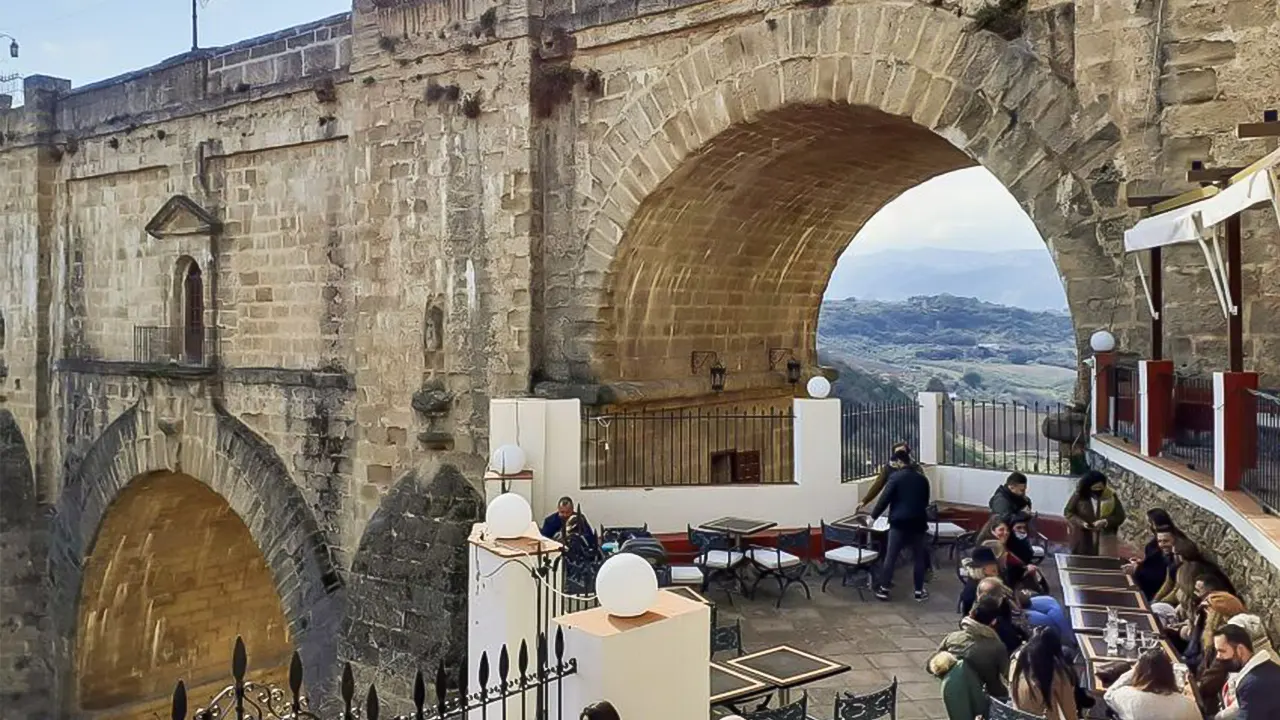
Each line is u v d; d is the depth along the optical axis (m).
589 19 17.84
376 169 20.38
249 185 23.47
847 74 15.39
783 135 17.19
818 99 15.66
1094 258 13.64
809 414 16.52
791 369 23.80
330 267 21.81
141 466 25.72
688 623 8.30
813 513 16.45
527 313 18.36
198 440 24.39
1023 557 11.91
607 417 17.80
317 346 22.16
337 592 21.25
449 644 17.88
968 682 8.26
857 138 17.80
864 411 18.42
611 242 17.86
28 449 28.61
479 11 18.81
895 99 15.08
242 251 23.66
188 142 24.50
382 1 20.03
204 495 27.81
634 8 17.28
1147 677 7.27
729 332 22.09
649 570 8.27
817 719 10.37
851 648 12.38
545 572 10.70
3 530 28.25
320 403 21.84
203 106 23.89
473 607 11.28
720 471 21.77
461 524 18.45
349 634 19.47
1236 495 9.44
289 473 22.53
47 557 28.25
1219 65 12.88
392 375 20.17
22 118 28.31
